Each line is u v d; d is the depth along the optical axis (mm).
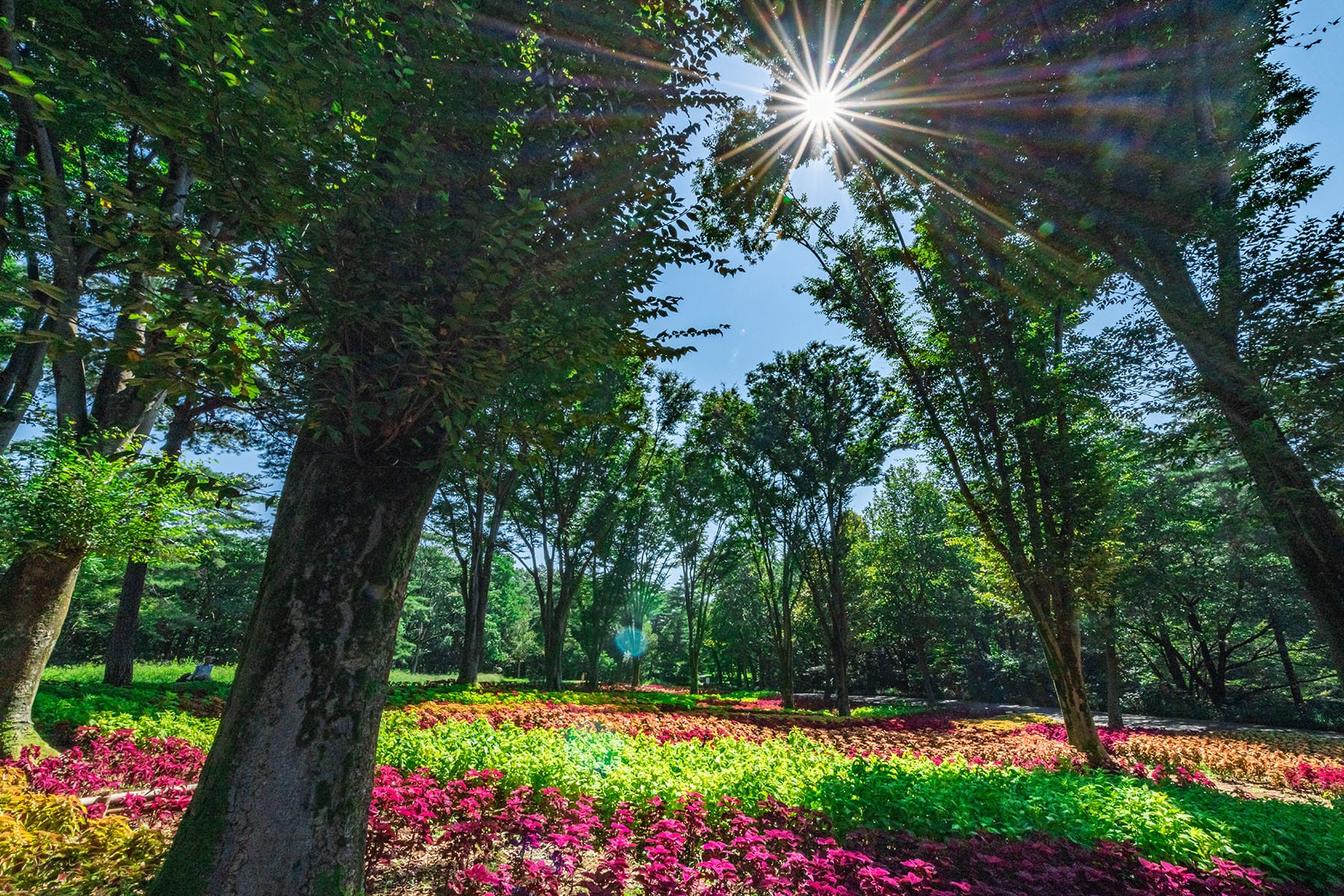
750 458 26828
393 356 3574
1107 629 21406
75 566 8344
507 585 63344
